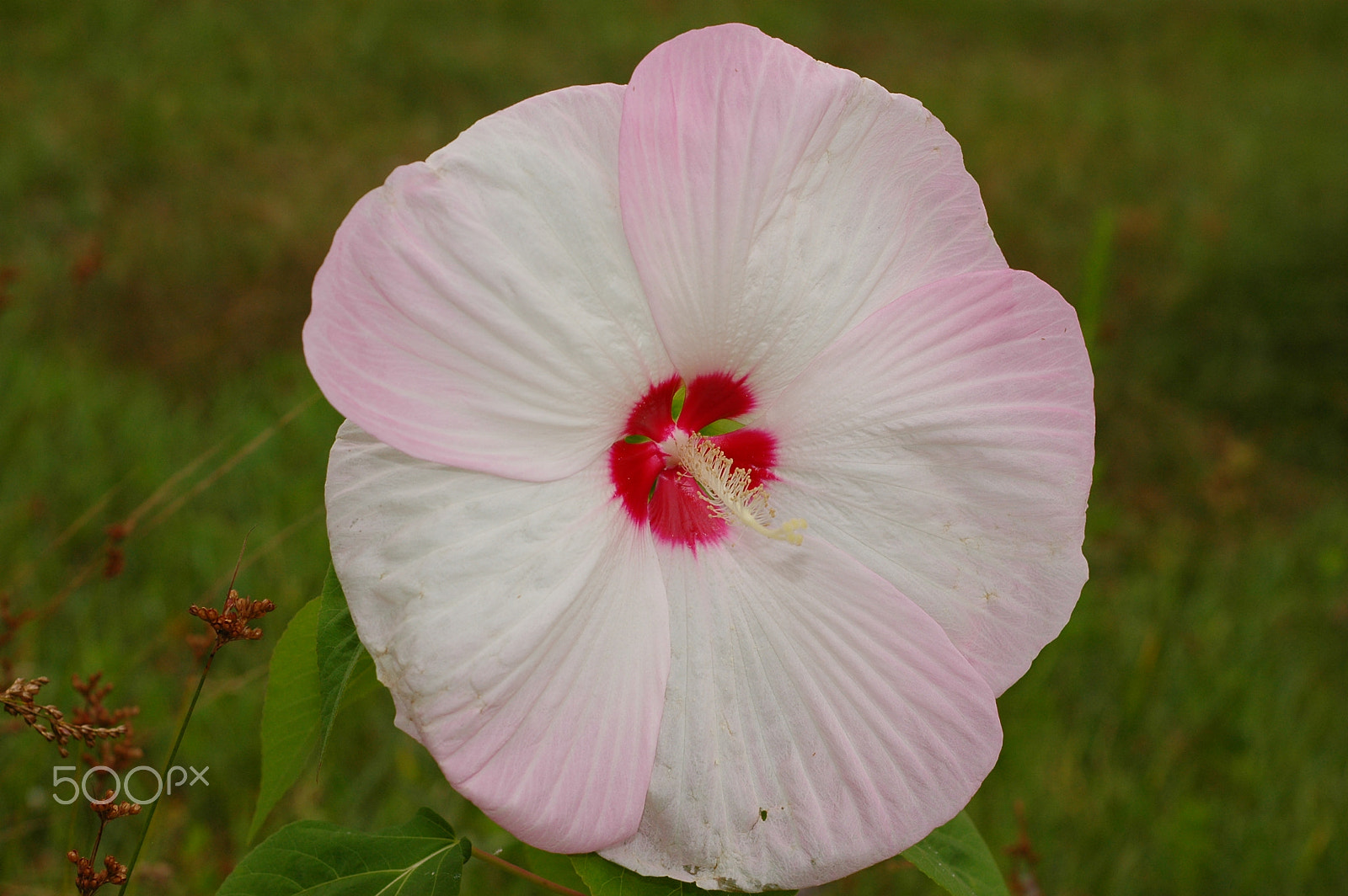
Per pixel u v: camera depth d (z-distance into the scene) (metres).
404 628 0.50
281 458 1.27
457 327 0.50
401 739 0.95
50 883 0.80
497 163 0.51
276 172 2.09
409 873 0.55
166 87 2.30
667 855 0.54
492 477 0.51
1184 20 3.99
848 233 0.55
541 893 0.85
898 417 0.55
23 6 2.51
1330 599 1.41
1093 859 1.00
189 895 0.81
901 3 3.87
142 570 1.11
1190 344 2.03
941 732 0.54
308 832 0.56
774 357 0.55
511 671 0.50
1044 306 0.54
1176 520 1.61
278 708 0.57
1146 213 2.44
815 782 0.54
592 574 0.52
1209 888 1.00
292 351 1.57
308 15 2.79
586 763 0.52
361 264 0.49
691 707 0.54
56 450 1.23
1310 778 1.10
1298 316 2.07
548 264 0.51
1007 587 0.54
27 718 0.56
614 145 0.52
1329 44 3.84
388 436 0.49
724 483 0.55
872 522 0.55
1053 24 3.89
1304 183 2.60
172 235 1.82
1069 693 1.19
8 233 1.74
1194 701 1.18
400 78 2.59
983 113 2.97
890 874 0.91
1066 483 0.54
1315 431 1.86
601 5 3.29
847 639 0.54
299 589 1.04
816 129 0.54
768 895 0.55
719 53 0.53
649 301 0.53
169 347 1.56
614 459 0.55
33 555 1.07
